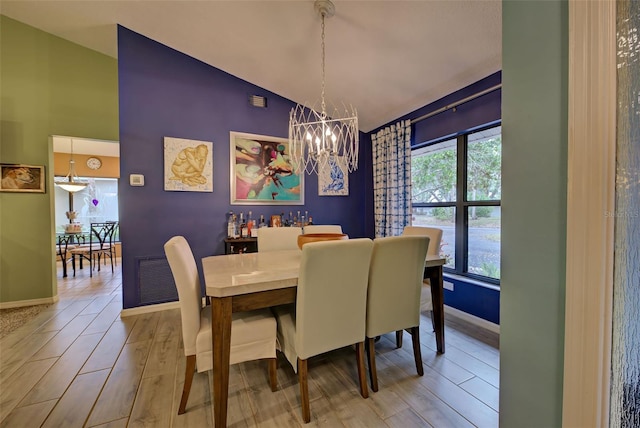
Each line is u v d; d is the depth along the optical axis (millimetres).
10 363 1922
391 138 3496
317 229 2807
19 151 3080
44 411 1455
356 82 2947
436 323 2064
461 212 2918
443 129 2904
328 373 1834
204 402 1545
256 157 3406
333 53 2557
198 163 3094
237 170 3299
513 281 795
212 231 3186
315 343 1451
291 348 1547
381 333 1672
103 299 3303
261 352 1566
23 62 3064
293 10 2170
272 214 3527
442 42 2125
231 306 1386
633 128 607
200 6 2336
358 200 4141
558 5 681
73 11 2676
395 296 1700
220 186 3221
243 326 1533
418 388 1666
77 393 1604
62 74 3209
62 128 3213
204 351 1461
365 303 1594
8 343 2213
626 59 603
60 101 3205
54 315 2805
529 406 764
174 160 2982
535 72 732
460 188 2918
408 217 3291
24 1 2672
